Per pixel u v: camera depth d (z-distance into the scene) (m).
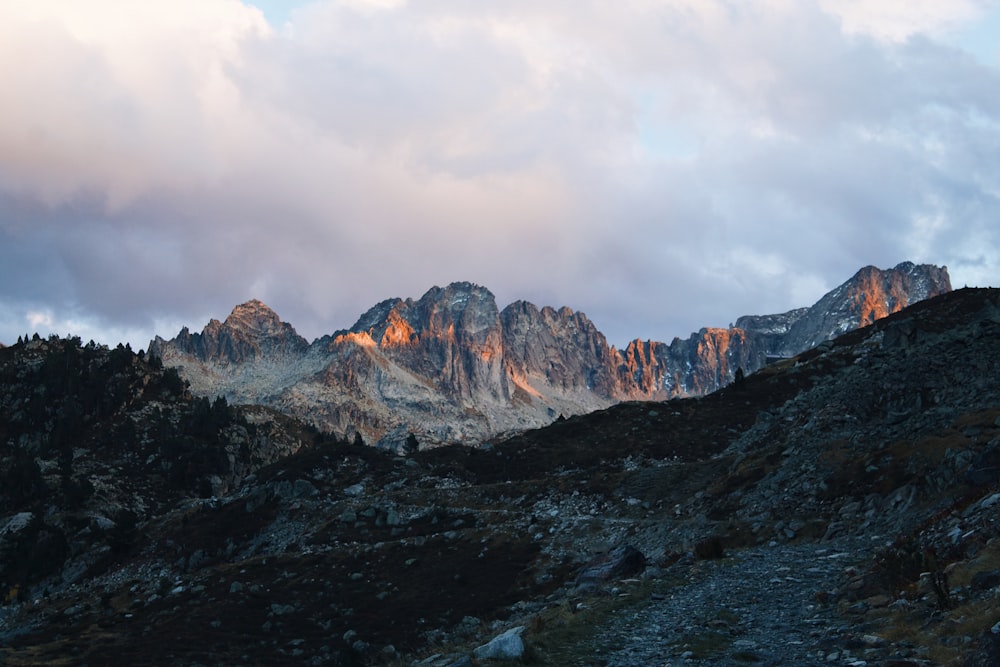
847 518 57.44
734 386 169.50
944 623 22.45
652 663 24.19
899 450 64.56
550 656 26.02
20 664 79.44
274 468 159.12
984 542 29.58
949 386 76.75
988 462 49.19
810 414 90.50
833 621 27.16
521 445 158.75
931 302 177.00
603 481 114.44
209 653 77.81
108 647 83.25
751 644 25.27
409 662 33.94
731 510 72.69
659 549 72.00
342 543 115.38
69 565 141.62
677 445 141.88
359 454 162.75
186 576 111.31
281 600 92.50
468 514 115.81
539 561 87.62
